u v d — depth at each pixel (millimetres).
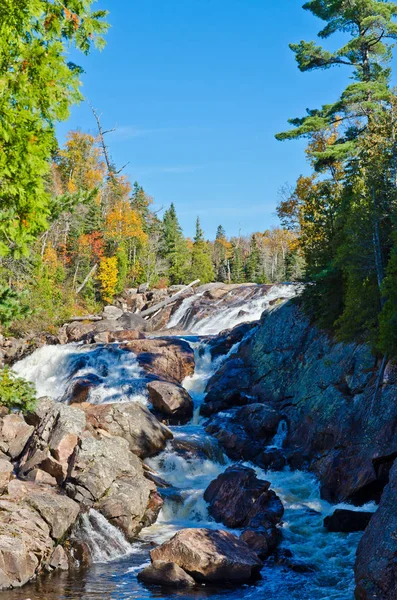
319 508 19125
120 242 74938
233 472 19781
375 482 18016
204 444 24234
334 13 35312
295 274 82500
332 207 32969
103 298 67750
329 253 28531
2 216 8203
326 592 13523
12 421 21000
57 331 49094
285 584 14031
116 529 17172
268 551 15875
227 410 28094
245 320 47406
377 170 23625
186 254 96250
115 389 30750
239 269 100250
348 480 19094
